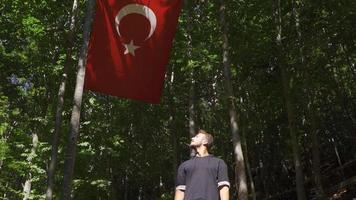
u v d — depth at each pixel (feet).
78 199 71.87
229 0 61.46
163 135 104.68
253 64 67.92
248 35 62.95
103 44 29.45
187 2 63.52
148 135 101.45
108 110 80.59
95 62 29.30
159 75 29.60
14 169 70.03
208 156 13.70
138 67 29.40
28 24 57.11
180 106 86.58
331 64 70.08
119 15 29.78
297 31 63.52
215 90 80.23
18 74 59.88
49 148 65.98
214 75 76.02
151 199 127.03
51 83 60.90
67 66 50.19
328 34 63.10
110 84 29.12
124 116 88.02
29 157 67.62
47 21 58.34
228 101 51.11
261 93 73.36
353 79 77.71
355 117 89.66
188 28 62.54
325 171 93.86
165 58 29.91
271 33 63.72
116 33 29.60
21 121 68.80
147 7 30.12
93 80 29.17
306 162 100.58
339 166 93.61
